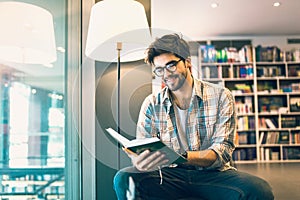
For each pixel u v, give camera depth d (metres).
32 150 1.62
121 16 1.31
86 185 1.54
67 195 1.58
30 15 1.48
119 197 1.23
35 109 1.63
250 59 4.29
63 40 1.61
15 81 1.63
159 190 1.19
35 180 1.61
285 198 2.21
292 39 4.38
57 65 1.62
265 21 3.69
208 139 1.20
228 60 4.28
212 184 1.15
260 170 3.40
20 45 1.45
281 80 4.37
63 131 1.60
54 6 1.62
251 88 4.33
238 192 1.07
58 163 1.60
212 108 1.21
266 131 4.27
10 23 1.44
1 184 1.62
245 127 4.24
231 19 3.58
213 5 3.12
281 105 4.34
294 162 4.06
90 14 1.53
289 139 4.23
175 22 3.49
